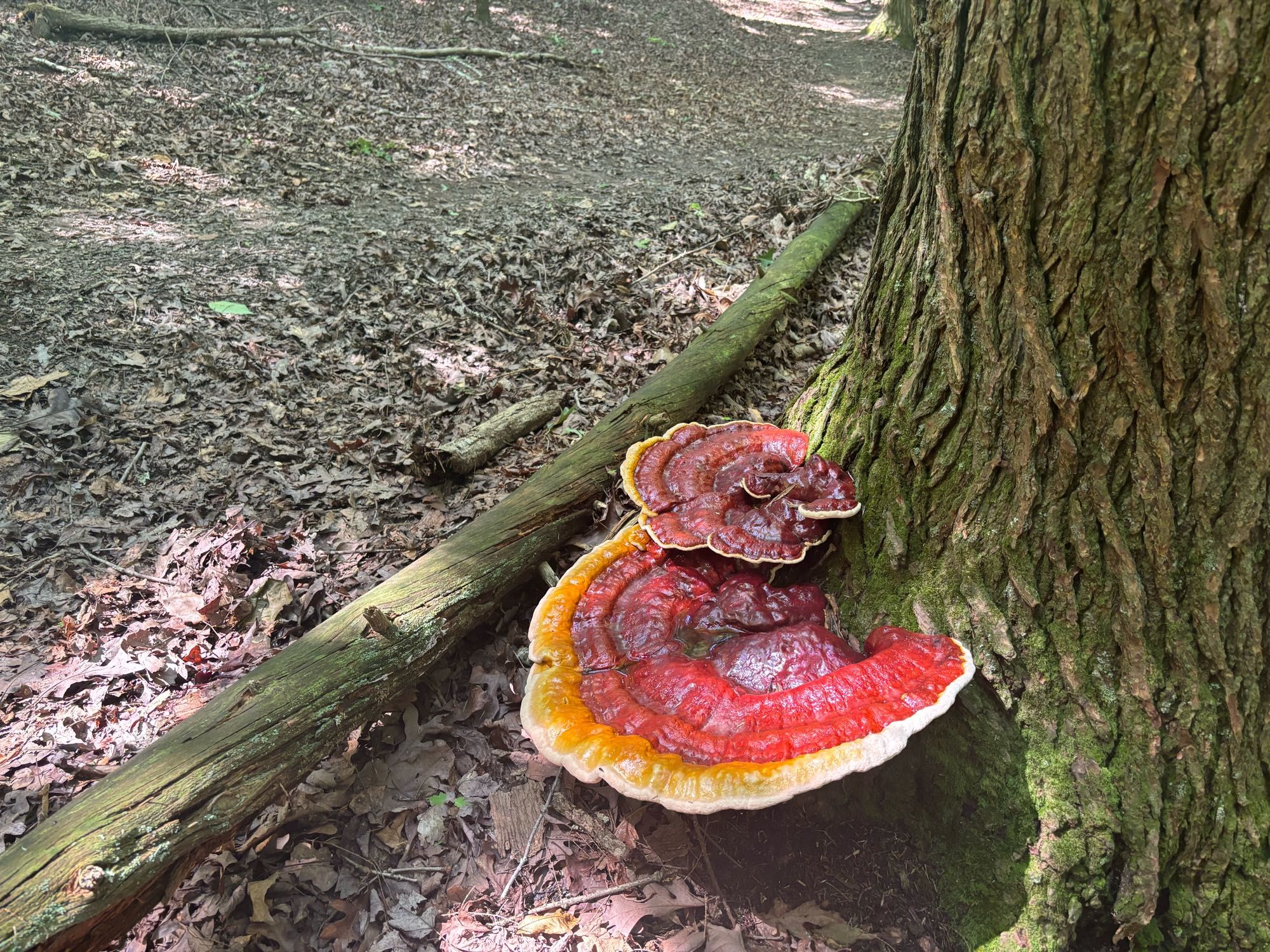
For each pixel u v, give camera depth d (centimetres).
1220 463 70
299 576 105
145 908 70
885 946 79
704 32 554
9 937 63
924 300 82
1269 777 74
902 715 71
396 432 131
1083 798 77
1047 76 68
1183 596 73
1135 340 70
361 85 311
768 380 149
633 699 78
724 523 88
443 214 215
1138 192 67
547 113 334
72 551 106
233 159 232
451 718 93
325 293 164
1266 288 65
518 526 102
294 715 79
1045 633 78
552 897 81
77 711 90
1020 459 77
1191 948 77
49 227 177
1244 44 61
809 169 275
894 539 84
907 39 585
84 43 287
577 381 144
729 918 80
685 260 190
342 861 82
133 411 127
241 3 374
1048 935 77
